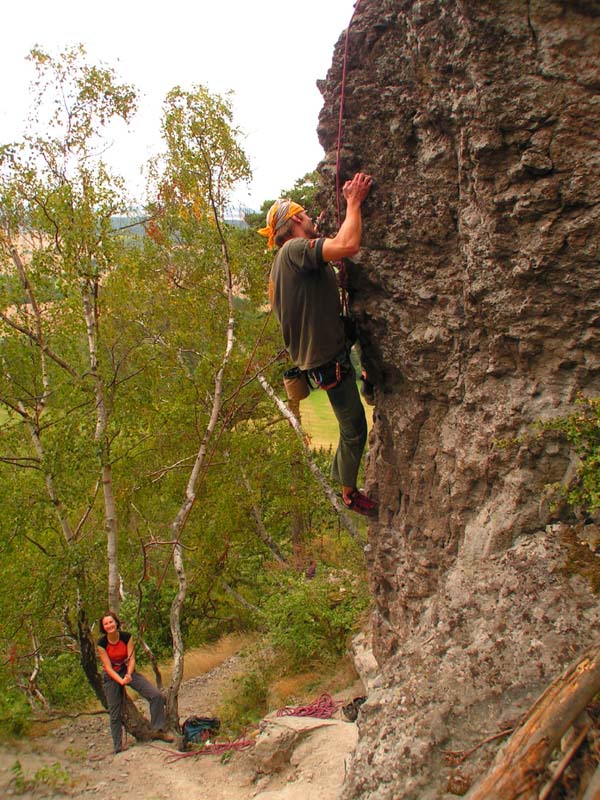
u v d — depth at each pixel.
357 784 3.24
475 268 3.75
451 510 4.40
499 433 3.88
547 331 3.64
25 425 10.55
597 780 2.50
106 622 9.00
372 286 4.44
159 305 12.70
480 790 2.69
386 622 5.49
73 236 9.60
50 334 10.36
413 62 3.79
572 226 3.34
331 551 17.97
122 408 10.41
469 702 3.17
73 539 9.92
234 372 13.41
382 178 4.15
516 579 3.47
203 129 11.73
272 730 6.64
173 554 10.91
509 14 3.21
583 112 3.20
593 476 3.39
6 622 9.39
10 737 8.95
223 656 14.97
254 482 15.09
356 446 4.76
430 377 4.34
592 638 3.11
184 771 7.46
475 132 3.46
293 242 4.02
